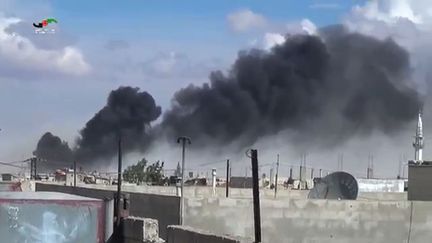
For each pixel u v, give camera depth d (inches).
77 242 467.2
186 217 746.2
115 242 498.3
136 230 484.1
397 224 870.4
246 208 776.3
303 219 820.0
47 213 458.6
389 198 1280.8
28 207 453.4
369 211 855.7
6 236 446.3
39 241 454.3
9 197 460.8
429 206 883.4
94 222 475.5
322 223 829.2
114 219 503.8
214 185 1455.5
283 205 813.9
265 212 804.6
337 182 994.1
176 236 458.3
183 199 748.6
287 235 810.2
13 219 449.4
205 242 413.7
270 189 1446.9
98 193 904.9
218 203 764.0
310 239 820.6
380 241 857.5
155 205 783.7
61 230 462.6
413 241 874.8
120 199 510.3
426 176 1179.3
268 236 800.3
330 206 836.6
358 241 846.5
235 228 769.6
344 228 840.3
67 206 465.7
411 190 1186.6
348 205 845.8
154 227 481.1
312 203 828.0
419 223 879.1
